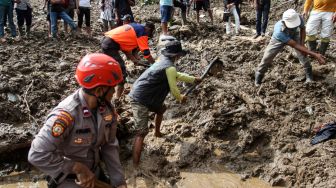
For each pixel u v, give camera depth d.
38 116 5.82
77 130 2.47
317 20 7.02
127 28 5.72
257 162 4.91
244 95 5.89
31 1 16.25
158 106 4.77
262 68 6.29
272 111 5.62
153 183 4.66
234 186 4.55
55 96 6.27
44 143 2.39
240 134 5.33
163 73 4.53
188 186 4.57
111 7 9.98
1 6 8.94
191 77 4.89
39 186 4.63
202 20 11.77
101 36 10.33
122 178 2.87
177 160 5.00
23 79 6.53
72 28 9.71
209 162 4.98
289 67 6.97
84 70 2.42
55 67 7.37
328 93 6.16
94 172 2.76
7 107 5.86
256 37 8.98
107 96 2.52
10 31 10.27
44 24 11.43
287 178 4.56
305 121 5.39
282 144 5.02
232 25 10.80
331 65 6.98
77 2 9.91
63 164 2.48
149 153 5.13
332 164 4.51
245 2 13.52
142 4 14.65
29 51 8.20
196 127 5.56
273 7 12.29
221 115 5.51
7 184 4.66
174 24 10.92
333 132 4.96
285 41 5.83
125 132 5.43
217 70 5.32
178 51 4.59
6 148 4.90
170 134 5.47
